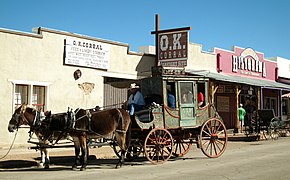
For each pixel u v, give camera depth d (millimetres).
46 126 11984
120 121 12289
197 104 14109
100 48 19609
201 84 14594
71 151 16422
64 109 18125
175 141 14062
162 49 21734
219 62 26766
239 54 28953
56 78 17875
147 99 13523
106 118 12055
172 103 13344
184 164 12906
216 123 14719
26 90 16938
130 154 13883
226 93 28656
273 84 29516
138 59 21562
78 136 11867
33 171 11633
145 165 12797
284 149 17500
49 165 13258
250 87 28359
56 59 17891
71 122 11680
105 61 19828
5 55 16203
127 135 12508
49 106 17594
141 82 14078
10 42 16359
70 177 10352
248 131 25609
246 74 29609
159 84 13359
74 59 18469
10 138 16250
